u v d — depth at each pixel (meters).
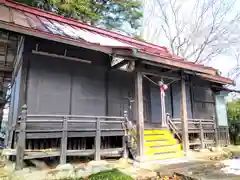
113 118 7.29
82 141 6.71
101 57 7.74
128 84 8.32
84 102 7.09
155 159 6.42
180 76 8.01
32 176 4.28
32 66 6.29
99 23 16.12
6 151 5.28
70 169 4.79
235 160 6.54
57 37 5.27
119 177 3.37
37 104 6.16
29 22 6.05
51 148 5.99
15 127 5.82
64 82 6.78
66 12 12.69
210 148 8.77
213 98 11.71
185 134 7.50
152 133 7.74
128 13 16.64
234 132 12.51
